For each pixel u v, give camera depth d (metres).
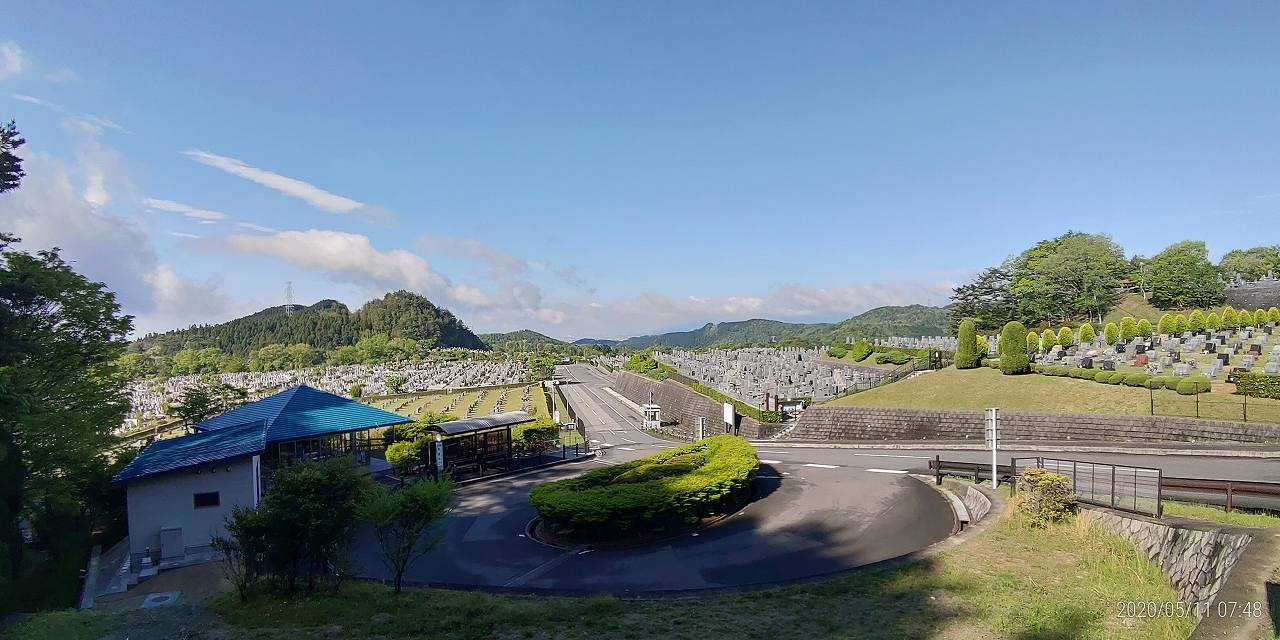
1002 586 9.30
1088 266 56.06
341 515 10.34
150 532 14.98
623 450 32.34
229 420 24.16
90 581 14.57
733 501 17.70
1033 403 26.78
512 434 28.47
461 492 22.27
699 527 16.02
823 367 46.75
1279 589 6.44
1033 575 9.73
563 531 16.02
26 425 15.62
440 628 8.75
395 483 23.25
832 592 9.66
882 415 29.08
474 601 10.38
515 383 75.56
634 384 60.72
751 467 18.41
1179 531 9.58
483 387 71.44
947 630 7.81
